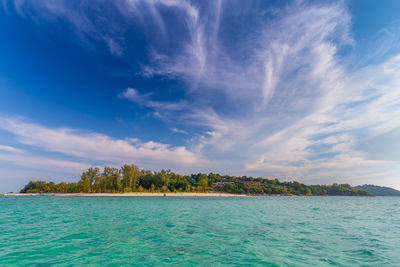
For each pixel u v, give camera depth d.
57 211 31.77
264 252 11.04
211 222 21.19
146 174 175.25
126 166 147.75
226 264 9.29
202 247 11.92
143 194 142.38
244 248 11.77
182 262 9.50
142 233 15.56
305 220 23.55
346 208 44.66
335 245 12.57
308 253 10.94
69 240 13.36
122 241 13.18
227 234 15.41
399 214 31.77
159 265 9.15
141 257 10.18
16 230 16.52
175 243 12.77
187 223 20.42
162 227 18.09
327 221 23.03
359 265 9.26
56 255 10.42
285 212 33.28
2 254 10.52
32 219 22.66
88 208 37.75
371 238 14.53
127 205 47.16
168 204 52.28
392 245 12.68
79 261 9.61
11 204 48.94
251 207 44.38
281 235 15.20
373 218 26.28
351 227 19.09
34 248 11.57
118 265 9.13
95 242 12.91
